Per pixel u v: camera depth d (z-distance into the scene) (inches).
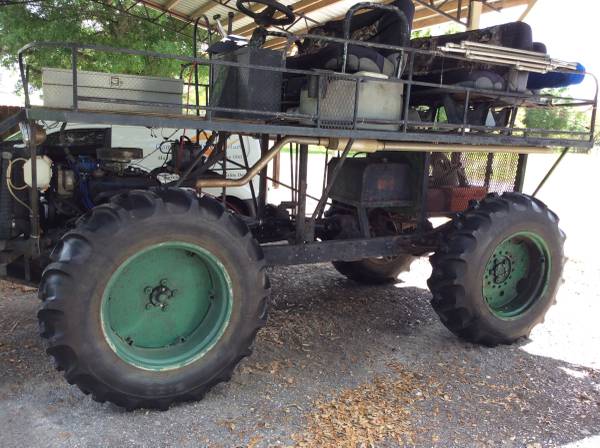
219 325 116.6
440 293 147.4
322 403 119.0
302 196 144.8
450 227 154.7
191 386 114.3
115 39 408.2
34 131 113.3
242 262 115.3
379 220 177.9
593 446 107.0
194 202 110.3
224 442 103.2
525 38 155.4
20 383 122.6
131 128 230.8
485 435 109.2
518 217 148.7
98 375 105.7
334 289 203.5
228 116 139.8
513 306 157.9
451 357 145.8
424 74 169.5
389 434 107.9
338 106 131.2
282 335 156.7
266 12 146.3
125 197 108.3
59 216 139.6
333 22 186.4
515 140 148.9
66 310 100.8
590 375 138.1
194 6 349.7
